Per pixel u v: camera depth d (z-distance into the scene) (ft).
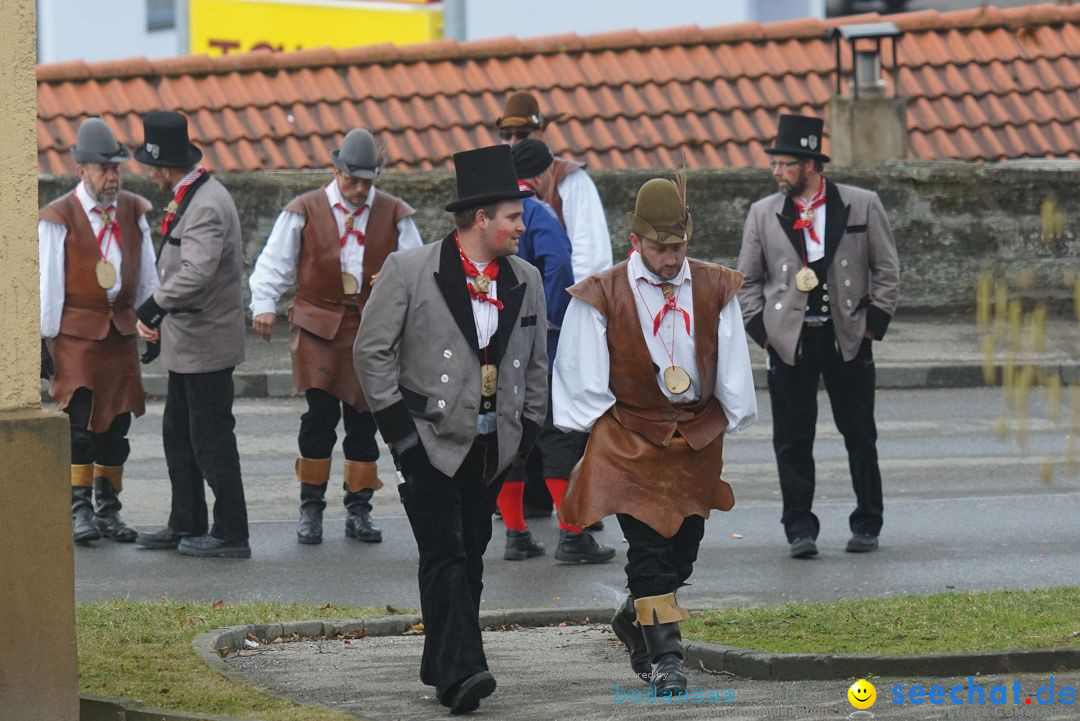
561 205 98.07
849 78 211.82
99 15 277.23
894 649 68.59
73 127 196.95
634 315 65.16
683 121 207.21
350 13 263.90
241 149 196.44
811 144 94.53
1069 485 116.98
